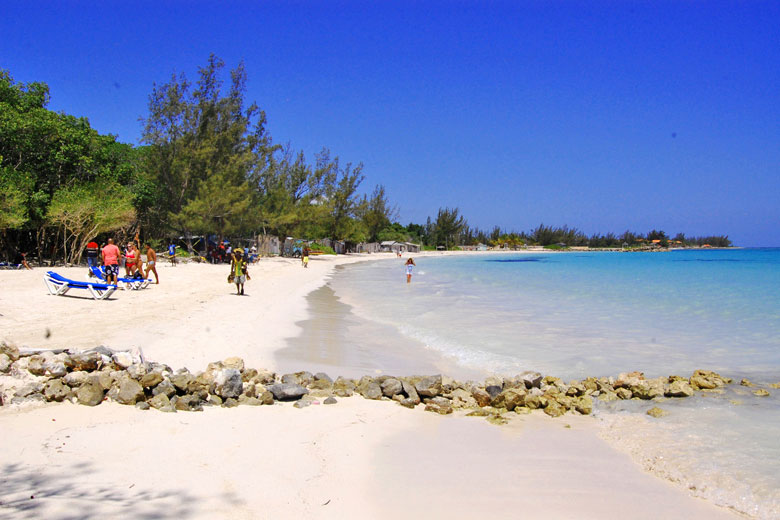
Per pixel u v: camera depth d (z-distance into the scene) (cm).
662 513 441
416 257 8775
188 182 3928
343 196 7338
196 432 561
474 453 562
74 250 2975
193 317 1348
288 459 509
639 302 2045
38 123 2662
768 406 745
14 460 457
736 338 1283
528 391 802
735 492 478
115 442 513
